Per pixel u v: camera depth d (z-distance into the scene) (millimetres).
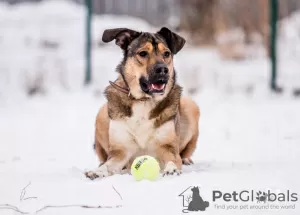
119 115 7996
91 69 26531
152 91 7789
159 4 40406
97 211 5422
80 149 11602
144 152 8219
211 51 32969
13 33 32250
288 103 20500
